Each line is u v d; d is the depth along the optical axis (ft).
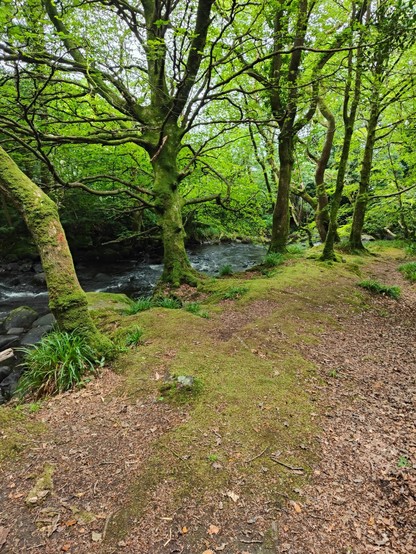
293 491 8.86
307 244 65.87
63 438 10.94
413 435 10.93
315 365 15.84
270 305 23.48
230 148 45.11
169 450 10.18
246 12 30.53
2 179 15.15
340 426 11.48
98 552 7.36
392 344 18.69
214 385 13.50
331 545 7.48
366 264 39.45
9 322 28.53
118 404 12.60
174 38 22.52
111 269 54.03
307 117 36.40
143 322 20.06
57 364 14.32
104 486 9.02
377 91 29.27
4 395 17.94
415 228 63.41
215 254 66.33
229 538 7.65
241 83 40.14
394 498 8.61
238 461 9.77
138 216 59.11
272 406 12.34
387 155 57.31
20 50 18.51
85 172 39.01
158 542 7.57
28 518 8.16
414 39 20.38
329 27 31.42
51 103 30.32
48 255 15.57
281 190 38.47
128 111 29.76
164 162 29.96
